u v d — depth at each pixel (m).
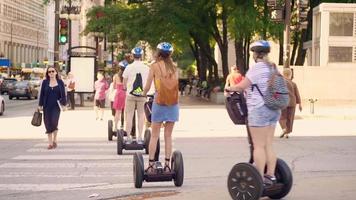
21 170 16.55
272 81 10.63
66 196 12.88
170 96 12.76
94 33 63.16
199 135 25.88
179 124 31.50
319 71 44.19
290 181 11.23
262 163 10.82
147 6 57.75
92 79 48.62
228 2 54.31
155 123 12.99
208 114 39.28
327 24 44.41
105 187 13.85
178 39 59.72
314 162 17.80
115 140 23.69
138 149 19.23
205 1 56.22
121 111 22.97
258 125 10.73
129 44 58.91
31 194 13.17
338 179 14.44
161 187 13.56
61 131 27.59
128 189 13.43
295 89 24.36
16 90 69.69
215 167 16.80
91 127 29.69
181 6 57.28
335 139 24.25
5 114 41.31
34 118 21.09
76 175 15.65
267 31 54.88
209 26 59.47
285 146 21.84
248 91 10.80
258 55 10.80
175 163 13.38
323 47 44.53
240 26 53.03
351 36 44.34
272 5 35.84
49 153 19.98
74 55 48.62
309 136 25.42
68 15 54.66
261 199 11.55
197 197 12.16
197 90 76.56
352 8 44.22
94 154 19.59
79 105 49.81
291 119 24.41
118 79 22.58
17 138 24.89
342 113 37.28
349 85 44.22
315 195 12.18
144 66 17.78
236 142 23.12
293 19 53.75
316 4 57.03
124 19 58.66
